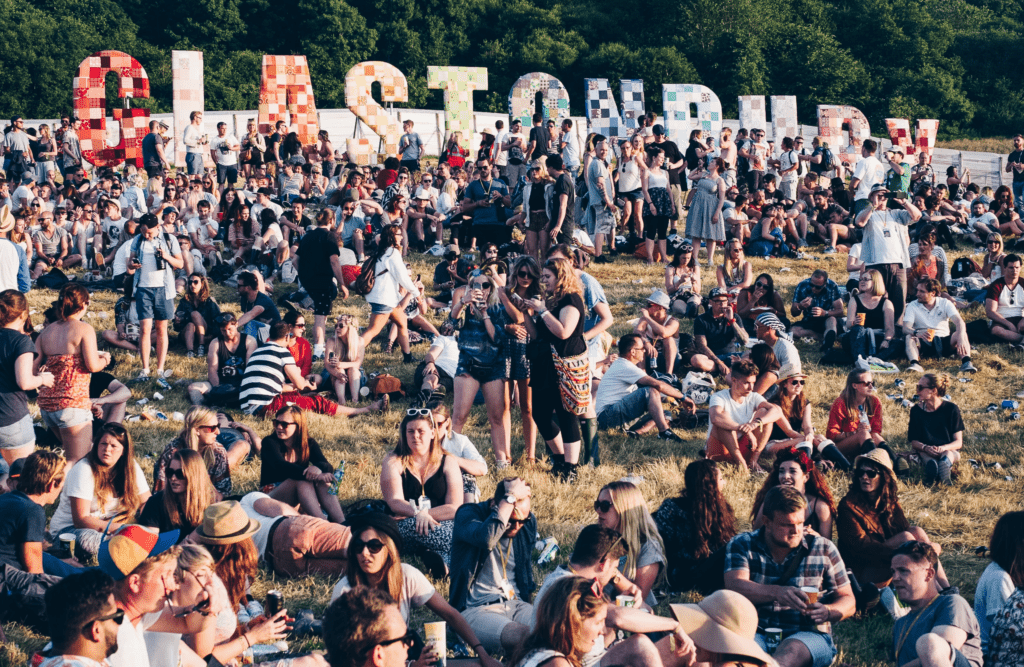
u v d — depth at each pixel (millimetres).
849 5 69125
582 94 62219
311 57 61156
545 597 4754
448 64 63406
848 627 6695
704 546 6828
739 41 62250
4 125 39312
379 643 4219
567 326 8898
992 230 19375
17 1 60438
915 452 9859
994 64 66812
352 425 10602
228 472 7988
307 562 6969
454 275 14719
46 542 7117
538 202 14812
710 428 9547
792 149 23156
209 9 61094
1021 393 11984
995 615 5711
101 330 13258
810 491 7395
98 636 4164
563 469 9227
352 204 16672
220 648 5344
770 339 10797
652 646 5227
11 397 7832
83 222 17172
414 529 7141
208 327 12727
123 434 7148
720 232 16500
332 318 14062
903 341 12961
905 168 20656
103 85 25484
